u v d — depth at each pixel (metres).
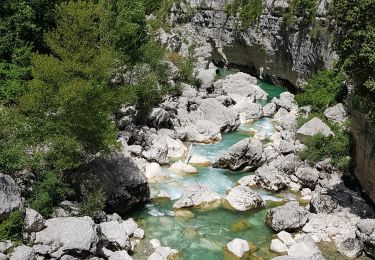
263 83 68.50
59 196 24.45
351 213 27.38
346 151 33.66
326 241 25.12
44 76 26.20
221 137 42.38
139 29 47.22
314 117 40.62
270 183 31.58
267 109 51.72
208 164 35.91
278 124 46.94
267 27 66.50
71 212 23.80
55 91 25.89
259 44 68.50
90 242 20.61
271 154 36.47
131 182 27.88
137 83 41.84
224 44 78.69
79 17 31.50
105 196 25.94
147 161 34.66
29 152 25.78
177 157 37.09
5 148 23.03
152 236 25.34
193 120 44.56
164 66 50.22
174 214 27.89
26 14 38.22
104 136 26.03
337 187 30.70
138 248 23.95
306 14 56.50
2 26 37.47
